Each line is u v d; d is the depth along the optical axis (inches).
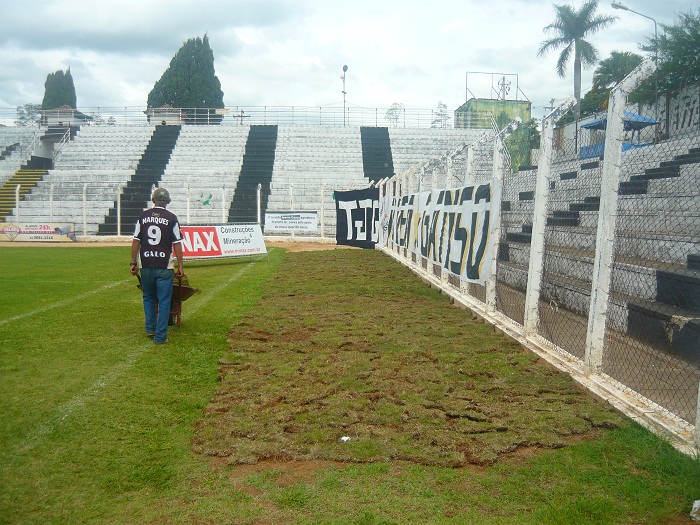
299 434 167.0
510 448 157.0
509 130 309.1
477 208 335.3
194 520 125.0
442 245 419.2
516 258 437.7
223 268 589.6
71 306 357.7
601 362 209.0
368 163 1409.9
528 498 132.7
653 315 257.9
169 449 158.7
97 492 136.1
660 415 172.6
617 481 139.5
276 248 852.6
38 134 1566.2
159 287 268.1
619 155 201.3
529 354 250.7
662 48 660.1
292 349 262.2
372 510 127.5
